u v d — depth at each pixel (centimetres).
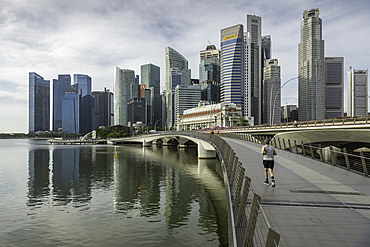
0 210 2784
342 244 761
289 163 2217
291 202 1120
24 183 4294
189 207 2920
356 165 2062
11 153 10531
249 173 1773
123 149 13338
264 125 8575
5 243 1986
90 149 13288
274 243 598
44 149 13388
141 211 2766
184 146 14762
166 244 1967
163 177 4841
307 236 812
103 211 2764
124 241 2017
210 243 1980
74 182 4372
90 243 1986
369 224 891
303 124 6688
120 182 4366
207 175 5050
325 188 1348
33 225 2352
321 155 2309
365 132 5025
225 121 18612
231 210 1159
